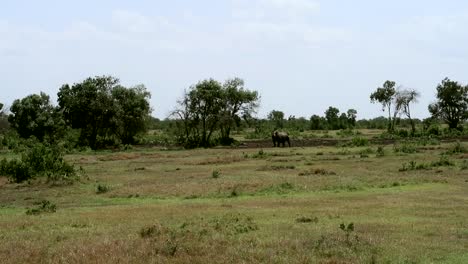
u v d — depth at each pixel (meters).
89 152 68.06
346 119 143.62
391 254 12.27
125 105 83.44
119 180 34.03
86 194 28.03
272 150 62.09
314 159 46.72
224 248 12.66
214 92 78.88
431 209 19.66
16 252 12.59
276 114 141.62
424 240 13.87
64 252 12.42
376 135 97.75
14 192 29.78
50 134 81.69
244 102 83.69
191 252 12.24
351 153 52.75
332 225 16.25
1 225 17.59
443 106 108.06
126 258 11.68
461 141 71.81
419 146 60.00
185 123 80.12
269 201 23.22
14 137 78.19
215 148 73.25
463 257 12.09
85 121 82.25
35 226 17.22
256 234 14.70
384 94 108.38
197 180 32.16
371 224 16.31
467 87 106.94
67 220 18.42
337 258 11.84
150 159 53.34
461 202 21.62
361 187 27.53
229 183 29.34
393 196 23.88
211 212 19.61
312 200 23.17
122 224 17.12
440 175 32.38
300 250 12.50
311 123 137.88
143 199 25.73
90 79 81.44
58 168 34.91
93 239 14.05
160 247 12.48
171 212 19.86
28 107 80.69
